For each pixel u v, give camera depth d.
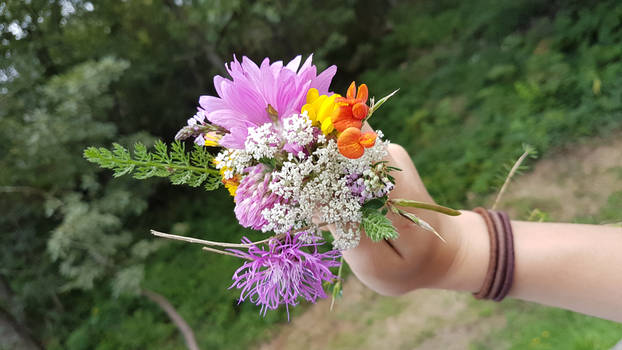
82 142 5.91
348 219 0.68
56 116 5.60
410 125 7.12
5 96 5.71
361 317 5.13
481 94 6.58
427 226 0.68
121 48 7.76
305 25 9.17
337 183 0.66
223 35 8.48
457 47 8.43
